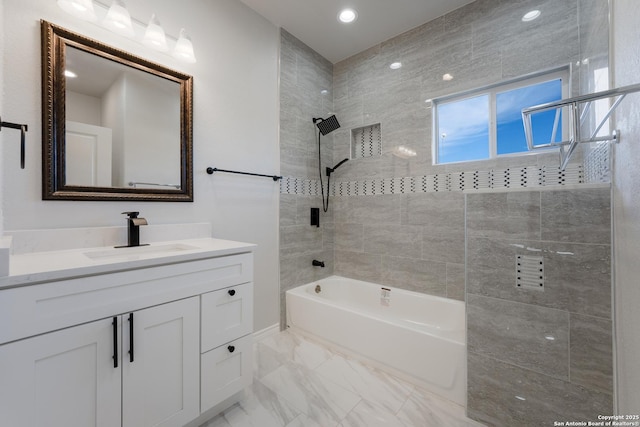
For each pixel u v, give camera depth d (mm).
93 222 1352
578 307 1121
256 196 2143
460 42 2086
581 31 1602
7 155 1123
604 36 1179
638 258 801
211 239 1692
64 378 887
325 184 2779
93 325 941
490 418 1312
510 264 1270
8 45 1131
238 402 1471
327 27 2324
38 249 1180
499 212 1300
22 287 808
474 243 1361
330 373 1742
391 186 2461
